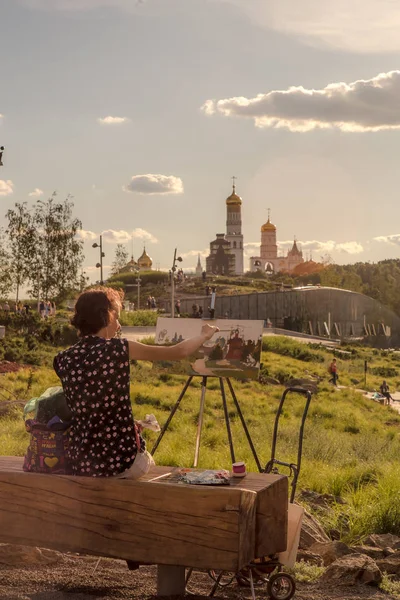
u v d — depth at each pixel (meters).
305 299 107.44
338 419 26.80
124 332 58.19
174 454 11.57
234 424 21.38
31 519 4.06
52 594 4.09
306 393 5.05
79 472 3.99
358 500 8.35
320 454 15.02
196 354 5.93
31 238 58.91
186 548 3.84
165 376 32.81
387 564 5.80
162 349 3.94
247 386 34.94
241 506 3.78
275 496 4.09
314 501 8.88
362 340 113.50
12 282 58.50
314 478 10.30
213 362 5.88
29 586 4.25
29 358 32.75
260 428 19.66
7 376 26.22
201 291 120.62
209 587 4.87
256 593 4.77
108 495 3.93
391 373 58.16
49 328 41.84
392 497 7.75
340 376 49.03
